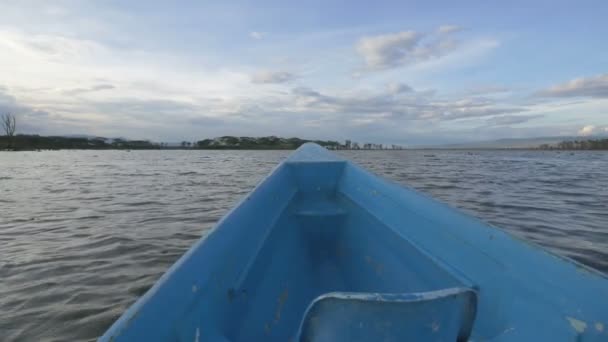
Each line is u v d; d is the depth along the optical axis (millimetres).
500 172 24688
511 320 1413
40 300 4113
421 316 895
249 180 18844
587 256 5570
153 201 11359
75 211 9547
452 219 2029
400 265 2283
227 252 1769
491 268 1635
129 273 4895
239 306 1690
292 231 3146
